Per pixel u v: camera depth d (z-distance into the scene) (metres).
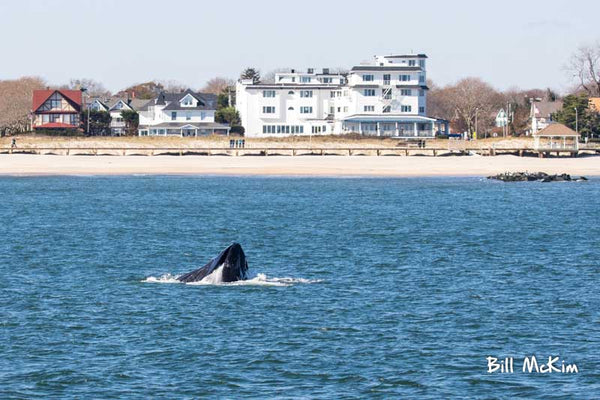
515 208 193.12
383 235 145.62
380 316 85.12
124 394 63.34
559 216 176.50
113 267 113.00
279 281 102.06
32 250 127.31
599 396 63.03
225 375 67.25
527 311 87.38
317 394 63.25
